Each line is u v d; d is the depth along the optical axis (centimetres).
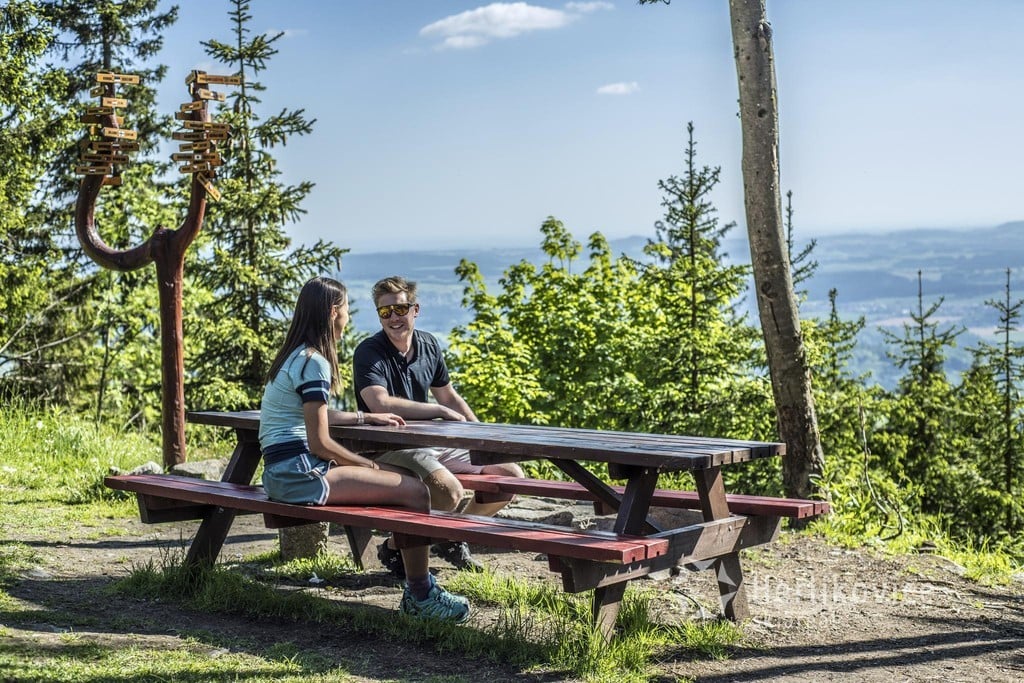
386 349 611
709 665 443
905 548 738
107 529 718
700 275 1463
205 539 553
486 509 618
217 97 883
